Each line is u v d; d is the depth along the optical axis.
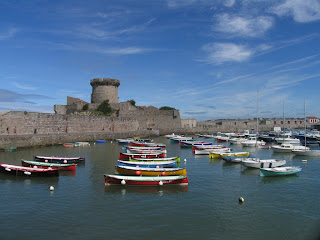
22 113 43.97
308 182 20.38
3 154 32.94
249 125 109.81
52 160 27.00
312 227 12.70
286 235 11.90
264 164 24.69
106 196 16.64
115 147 44.44
